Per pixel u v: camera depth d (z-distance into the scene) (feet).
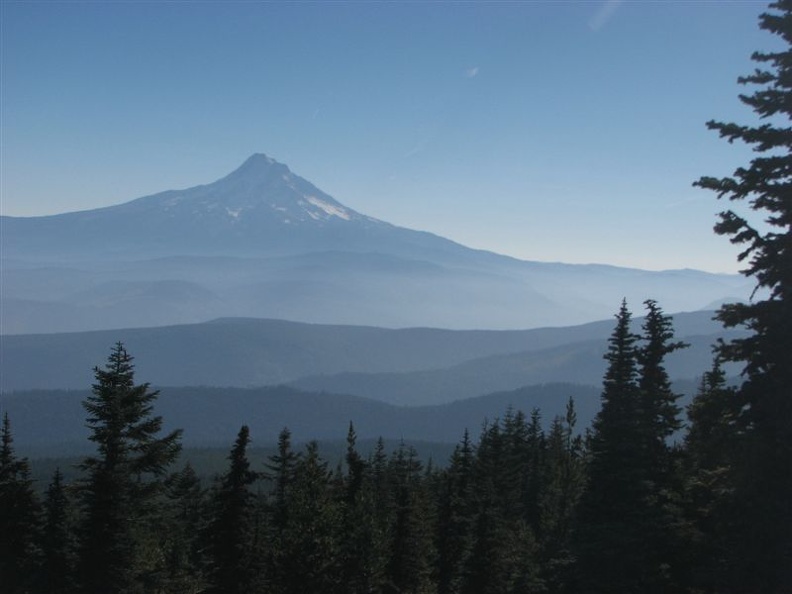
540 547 158.51
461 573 149.69
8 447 117.29
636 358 105.19
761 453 60.18
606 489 94.43
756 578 61.36
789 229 61.87
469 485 185.68
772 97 60.64
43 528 114.32
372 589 131.75
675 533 85.61
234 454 123.24
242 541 122.21
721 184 63.72
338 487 153.79
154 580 108.88
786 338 60.49
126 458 100.89
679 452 99.55
